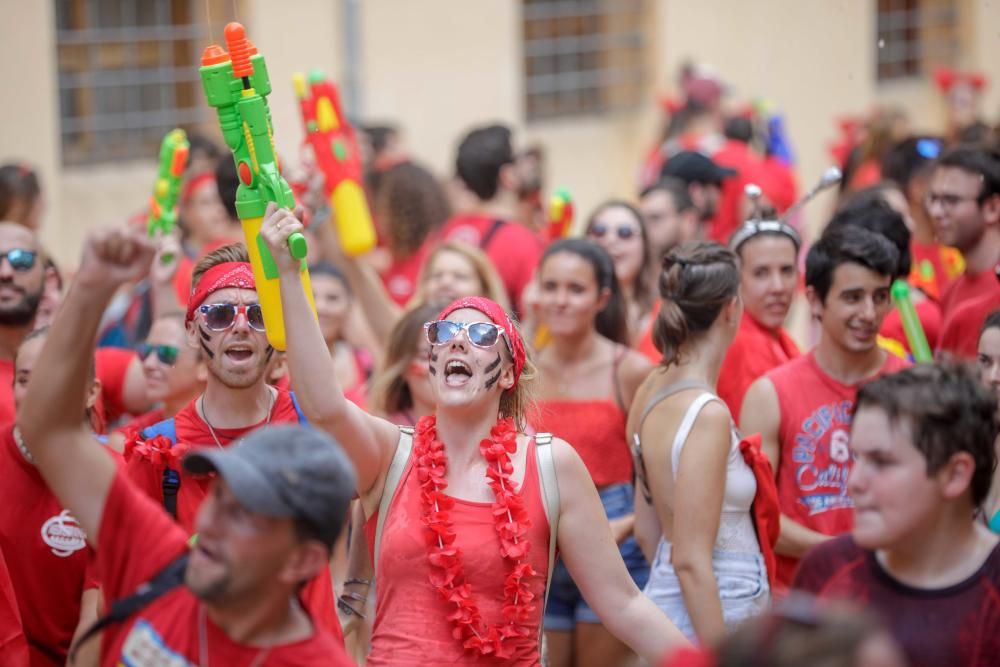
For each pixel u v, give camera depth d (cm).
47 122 3234
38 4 3200
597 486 1659
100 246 846
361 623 1445
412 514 1124
